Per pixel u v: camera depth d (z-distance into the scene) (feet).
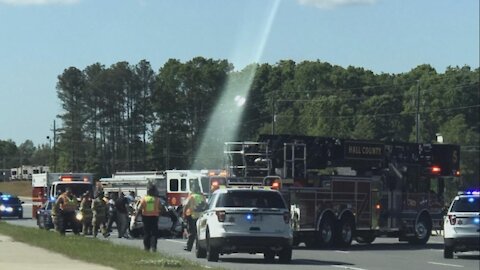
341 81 355.56
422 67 371.15
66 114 379.55
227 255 83.30
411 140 320.50
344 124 310.45
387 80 361.92
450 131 309.22
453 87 340.18
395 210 105.09
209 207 74.38
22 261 63.31
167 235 115.96
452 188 181.16
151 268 57.72
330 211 97.66
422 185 108.68
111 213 112.27
